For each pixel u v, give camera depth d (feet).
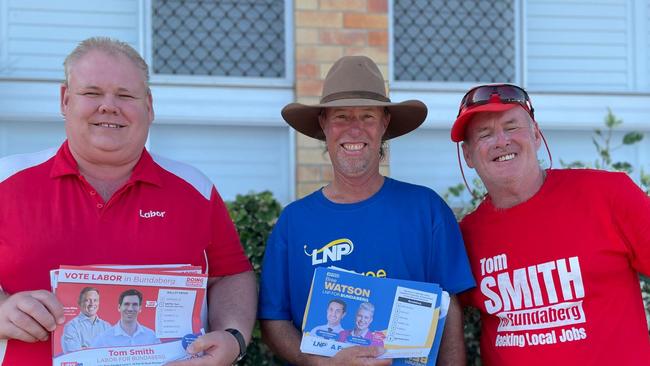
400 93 14.25
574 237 7.53
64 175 7.09
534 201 7.79
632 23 15.34
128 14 13.71
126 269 6.65
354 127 8.22
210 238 7.72
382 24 13.67
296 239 8.16
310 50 13.46
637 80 15.35
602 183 7.63
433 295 7.46
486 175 7.94
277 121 13.88
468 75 14.88
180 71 13.87
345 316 7.39
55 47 13.46
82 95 6.91
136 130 7.14
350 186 8.28
